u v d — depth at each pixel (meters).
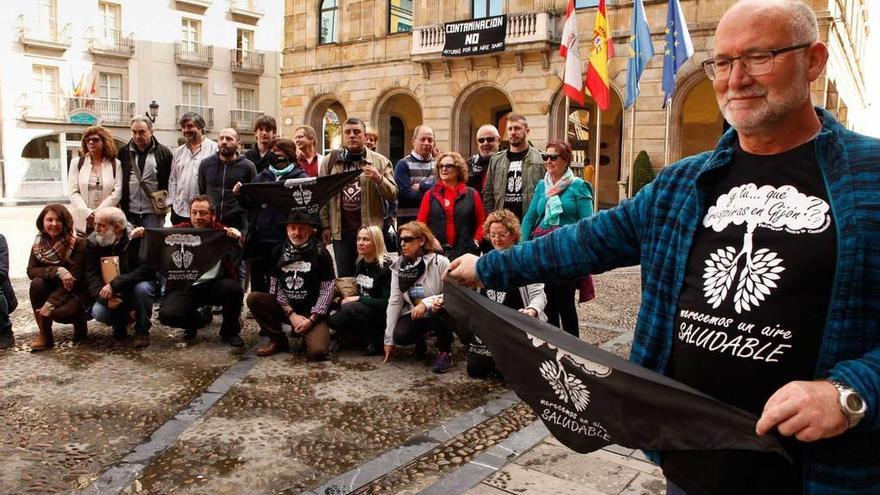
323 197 6.55
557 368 2.00
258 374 5.51
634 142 18.14
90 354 6.01
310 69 26.02
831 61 17.16
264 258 6.90
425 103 22.81
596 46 11.92
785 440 1.58
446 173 6.42
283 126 27.19
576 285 5.91
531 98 20.33
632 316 8.06
